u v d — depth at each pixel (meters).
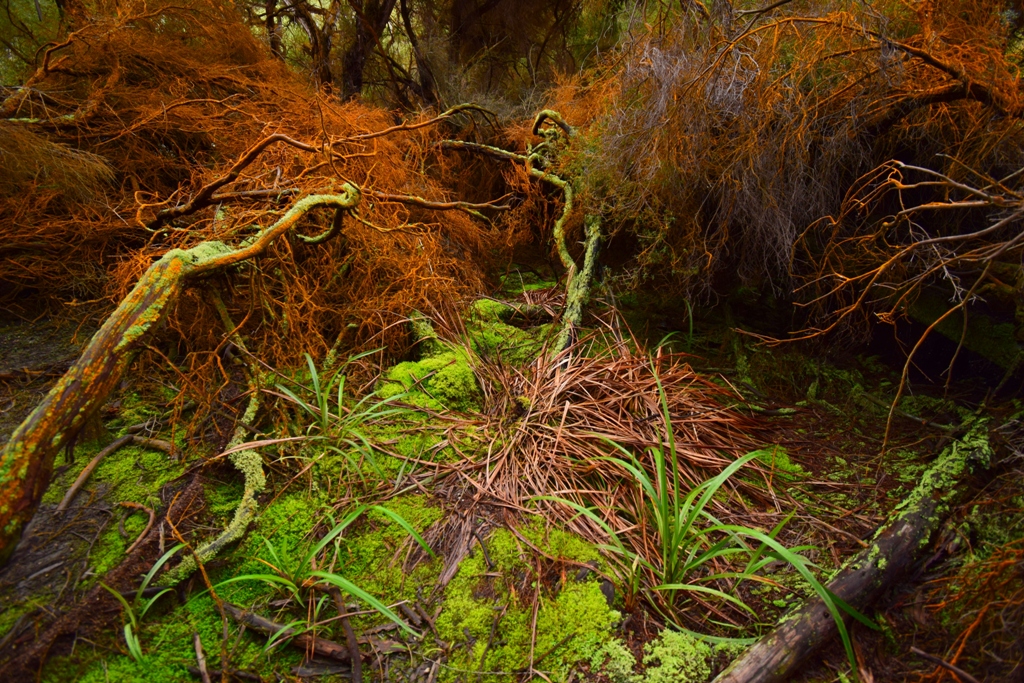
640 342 2.87
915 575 1.63
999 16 2.29
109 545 1.66
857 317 2.74
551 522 1.79
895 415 2.40
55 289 2.78
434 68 4.80
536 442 2.07
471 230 3.34
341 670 1.43
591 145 3.06
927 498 1.78
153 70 3.36
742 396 2.53
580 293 2.83
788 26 2.44
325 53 4.91
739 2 2.99
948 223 2.58
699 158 2.56
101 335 1.63
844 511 1.89
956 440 2.04
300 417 2.12
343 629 1.51
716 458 2.06
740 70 2.50
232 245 2.46
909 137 2.47
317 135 3.06
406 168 3.43
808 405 2.51
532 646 1.48
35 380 2.33
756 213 2.49
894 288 2.19
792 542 1.77
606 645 1.47
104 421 2.12
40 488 1.43
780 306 3.05
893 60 2.13
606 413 2.21
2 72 3.62
